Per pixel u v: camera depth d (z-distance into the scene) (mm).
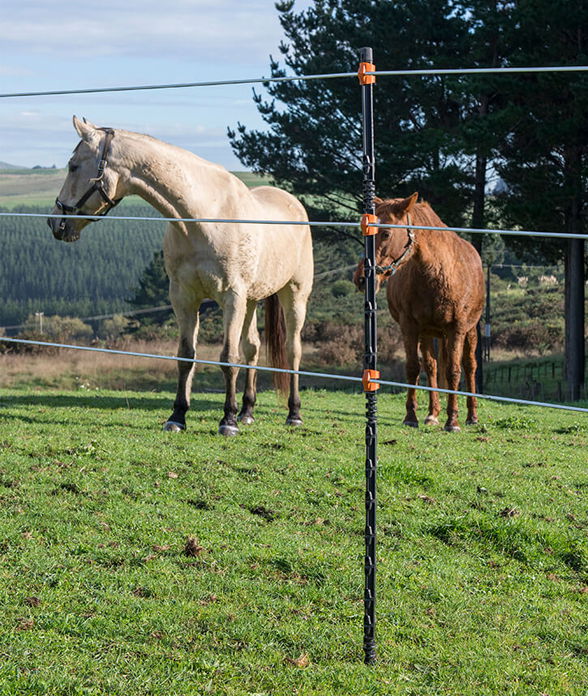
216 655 4027
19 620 4191
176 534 5469
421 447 8711
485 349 32312
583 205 21734
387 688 3859
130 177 7988
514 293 50469
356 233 25984
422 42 23578
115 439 7711
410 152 22250
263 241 8711
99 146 7977
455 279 9719
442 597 4973
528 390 20766
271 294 9617
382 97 24000
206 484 6547
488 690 3973
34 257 123125
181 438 8016
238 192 8523
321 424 9930
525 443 9492
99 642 4051
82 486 6195
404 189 23609
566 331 22750
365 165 3979
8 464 6602
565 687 4078
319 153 25438
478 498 6832
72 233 8180
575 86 18547
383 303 44875
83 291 116438
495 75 20062
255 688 3766
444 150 21094
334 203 26922
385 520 6137
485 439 9500
